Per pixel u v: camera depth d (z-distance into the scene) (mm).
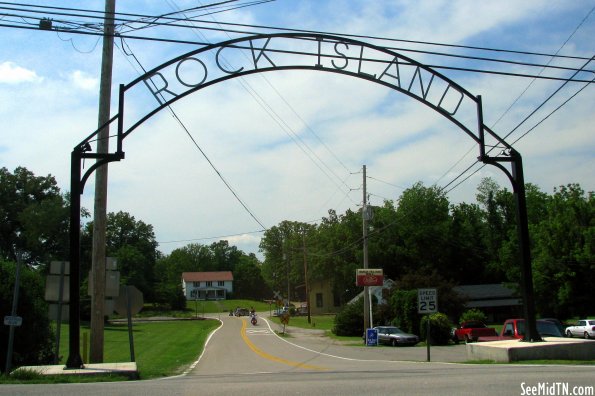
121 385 10164
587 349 15094
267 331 60125
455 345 39188
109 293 16234
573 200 49156
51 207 73438
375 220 83688
